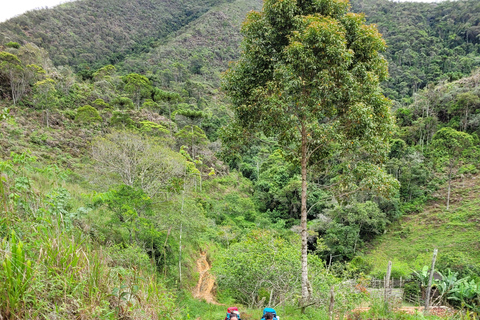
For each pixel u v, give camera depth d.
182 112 47.41
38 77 39.81
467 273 21.36
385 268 24.86
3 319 1.95
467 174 42.41
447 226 34.56
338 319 6.61
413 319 6.21
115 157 16.91
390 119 8.08
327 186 9.23
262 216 40.84
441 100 55.75
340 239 33.25
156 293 3.65
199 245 23.34
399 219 38.81
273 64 8.16
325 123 8.34
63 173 4.35
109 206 12.55
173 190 16.77
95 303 2.61
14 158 3.60
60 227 3.46
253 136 9.11
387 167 42.72
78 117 35.34
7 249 2.32
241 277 11.70
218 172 47.34
